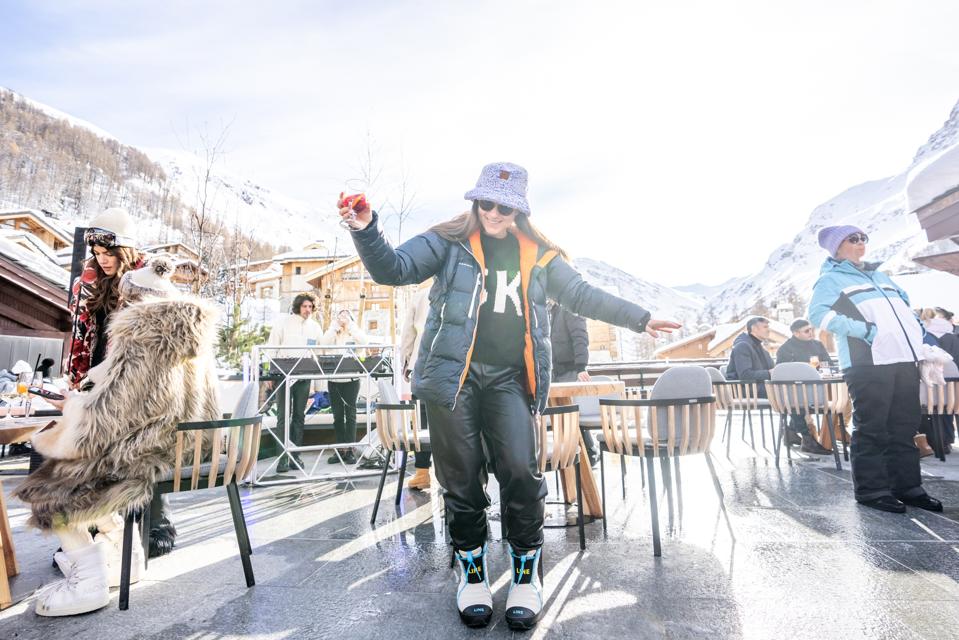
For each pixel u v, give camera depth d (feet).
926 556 7.60
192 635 5.92
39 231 106.63
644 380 31.96
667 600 6.40
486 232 6.59
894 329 10.39
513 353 6.34
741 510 10.50
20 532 10.61
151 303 7.15
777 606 6.12
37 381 10.28
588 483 10.36
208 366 7.83
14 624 6.33
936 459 15.98
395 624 6.03
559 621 5.95
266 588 7.25
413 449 10.46
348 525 10.43
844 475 13.78
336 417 18.16
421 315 13.91
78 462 6.59
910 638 5.30
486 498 6.35
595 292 6.79
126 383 6.70
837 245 11.23
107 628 6.15
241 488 14.61
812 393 14.97
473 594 6.07
